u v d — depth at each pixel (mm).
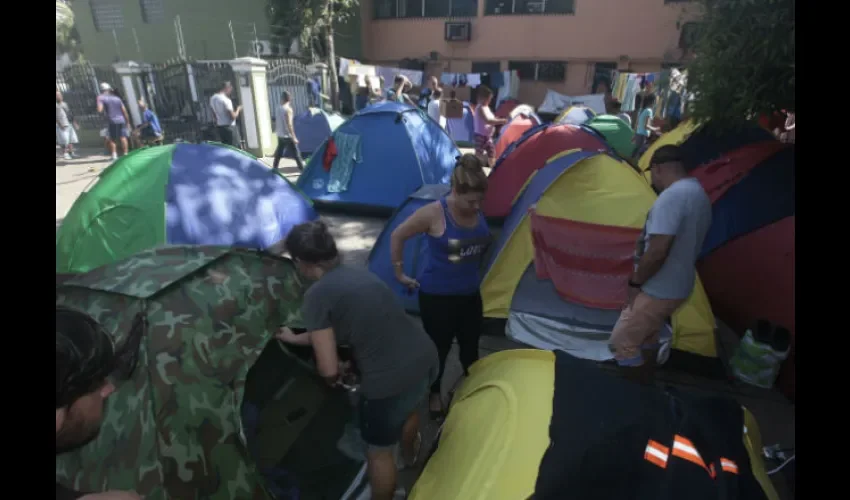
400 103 7387
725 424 1803
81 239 4125
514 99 17328
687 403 1897
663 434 1664
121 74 12992
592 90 17453
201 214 4469
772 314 3328
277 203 5109
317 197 7289
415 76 16984
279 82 13938
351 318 1912
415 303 4098
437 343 2715
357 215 7102
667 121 8953
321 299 1909
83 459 1724
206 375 1889
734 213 3832
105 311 1859
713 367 3340
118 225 4180
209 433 1829
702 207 2449
